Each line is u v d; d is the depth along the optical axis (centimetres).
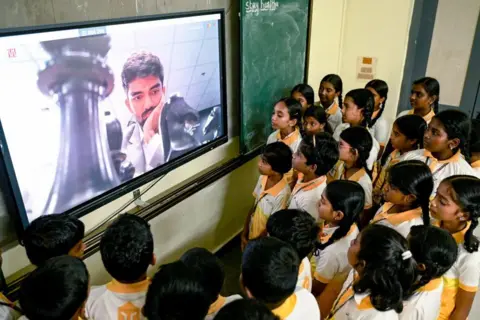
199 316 97
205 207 253
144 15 176
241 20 235
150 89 185
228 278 261
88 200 167
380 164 257
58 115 147
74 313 98
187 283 96
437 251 125
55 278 96
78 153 159
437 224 171
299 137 250
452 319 152
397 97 388
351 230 164
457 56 371
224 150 260
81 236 132
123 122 176
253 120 275
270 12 263
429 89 264
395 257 115
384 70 384
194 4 204
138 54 174
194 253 129
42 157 145
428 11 366
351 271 148
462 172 198
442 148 198
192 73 209
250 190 301
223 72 231
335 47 381
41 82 139
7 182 137
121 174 181
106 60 161
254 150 284
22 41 131
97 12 157
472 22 355
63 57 144
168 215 220
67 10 146
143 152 190
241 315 82
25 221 144
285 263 105
